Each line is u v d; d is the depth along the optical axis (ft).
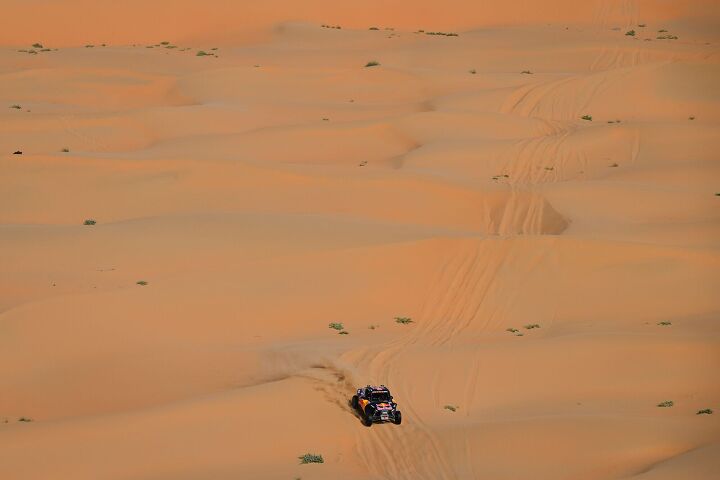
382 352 467.93
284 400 407.85
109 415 385.29
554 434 372.99
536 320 533.14
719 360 456.86
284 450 374.84
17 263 558.15
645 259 583.58
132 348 476.54
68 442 364.38
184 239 591.78
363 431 392.47
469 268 579.89
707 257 585.22
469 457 365.81
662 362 454.81
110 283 539.29
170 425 380.99
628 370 449.06
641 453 358.43
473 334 512.63
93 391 441.27
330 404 411.34
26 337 476.54
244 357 471.21
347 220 643.86
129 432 373.81
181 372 457.27
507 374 445.78
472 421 399.03
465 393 430.20
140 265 560.20
